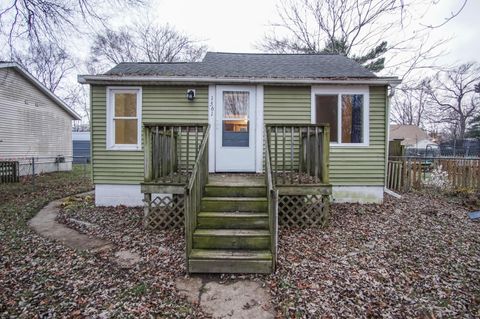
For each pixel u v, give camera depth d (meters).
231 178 6.06
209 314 2.76
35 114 14.64
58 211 6.71
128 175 6.96
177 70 7.52
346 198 7.01
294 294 3.05
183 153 7.02
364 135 6.93
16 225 5.60
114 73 6.88
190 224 3.75
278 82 6.77
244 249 3.92
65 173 15.10
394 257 3.94
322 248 4.24
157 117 6.95
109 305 2.86
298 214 5.42
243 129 7.05
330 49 17.98
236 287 3.27
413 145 33.16
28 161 14.07
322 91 6.94
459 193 8.45
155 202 5.36
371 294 3.03
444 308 2.79
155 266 3.75
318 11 17.91
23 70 13.17
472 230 5.16
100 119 6.91
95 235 4.99
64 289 3.18
